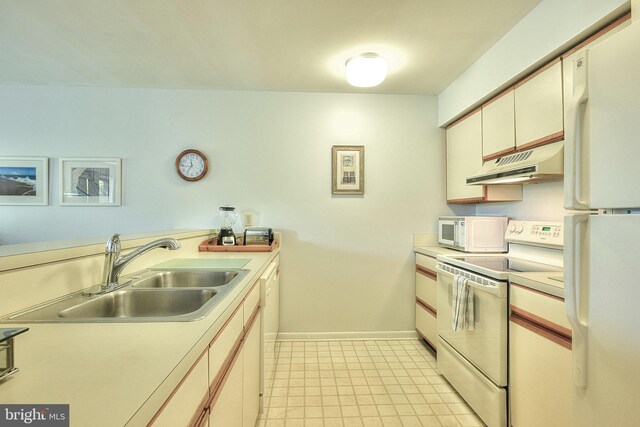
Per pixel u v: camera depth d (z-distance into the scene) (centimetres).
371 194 276
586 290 87
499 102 202
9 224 255
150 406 48
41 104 257
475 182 209
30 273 92
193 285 159
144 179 264
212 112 269
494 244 232
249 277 138
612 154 79
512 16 170
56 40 192
